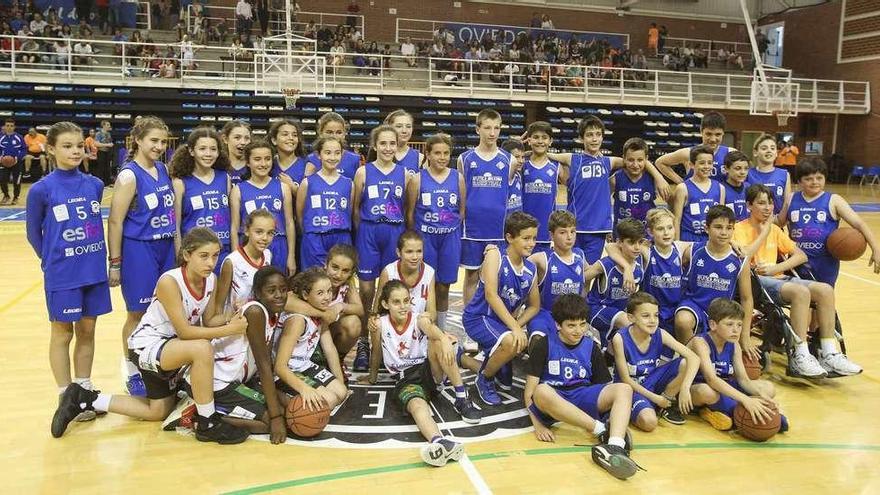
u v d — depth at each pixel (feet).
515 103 63.36
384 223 15.51
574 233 13.69
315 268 12.56
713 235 13.83
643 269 14.55
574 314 11.76
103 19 60.34
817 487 10.10
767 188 15.34
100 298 12.44
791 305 15.03
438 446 10.43
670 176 18.51
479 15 73.46
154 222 13.04
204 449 11.03
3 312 19.07
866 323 19.54
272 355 12.48
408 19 71.56
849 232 15.66
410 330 12.84
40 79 52.75
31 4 59.26
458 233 16.11
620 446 10.53
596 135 17.28
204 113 56.70
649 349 12.52
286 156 16.26
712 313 12.28
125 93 54.65
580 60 70.44
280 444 11.27
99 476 10.04
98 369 14.64
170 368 11.32
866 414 13.08
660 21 79.15
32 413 12.28
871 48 69.82
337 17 69.62
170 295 11.16
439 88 61.16
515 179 17.29
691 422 12.63
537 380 12.02
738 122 72.79
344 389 12.52
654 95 65.87
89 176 12.37
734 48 81.41
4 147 40.88
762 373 15.51
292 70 50.42
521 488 9.89
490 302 13.20
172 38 62.18
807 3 76.79
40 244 11.85
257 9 64.80
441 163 15.52
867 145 70.74
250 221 12.35
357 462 10.65
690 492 9.88
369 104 59.93
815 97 67.92
